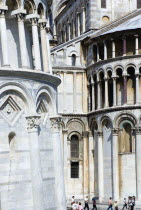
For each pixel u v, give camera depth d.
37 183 60.94
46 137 65.31
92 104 120.19
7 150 59.50
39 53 65.06
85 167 122.12
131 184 111.06
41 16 68.12
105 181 114.75
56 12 174.62
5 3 61.47
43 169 63.72
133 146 111.50
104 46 116.12
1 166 58.72
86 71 124.44
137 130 110.50
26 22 66.44
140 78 112.25
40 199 60.84
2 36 60.91
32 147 61.34
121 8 132.12
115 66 113.38
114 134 112.62
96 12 130.25
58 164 66.44
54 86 67.44
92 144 121.62
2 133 59.22
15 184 59.69
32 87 62.22
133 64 111.75
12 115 60.66
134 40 112.94
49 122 66.62
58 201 65.69
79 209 87.06
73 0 150.75
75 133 122.75
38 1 66.31
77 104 123.81
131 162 111.38
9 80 59.66
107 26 122.88
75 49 125.19
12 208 59.06
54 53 123.56
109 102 116.56
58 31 171.00
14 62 64.00
